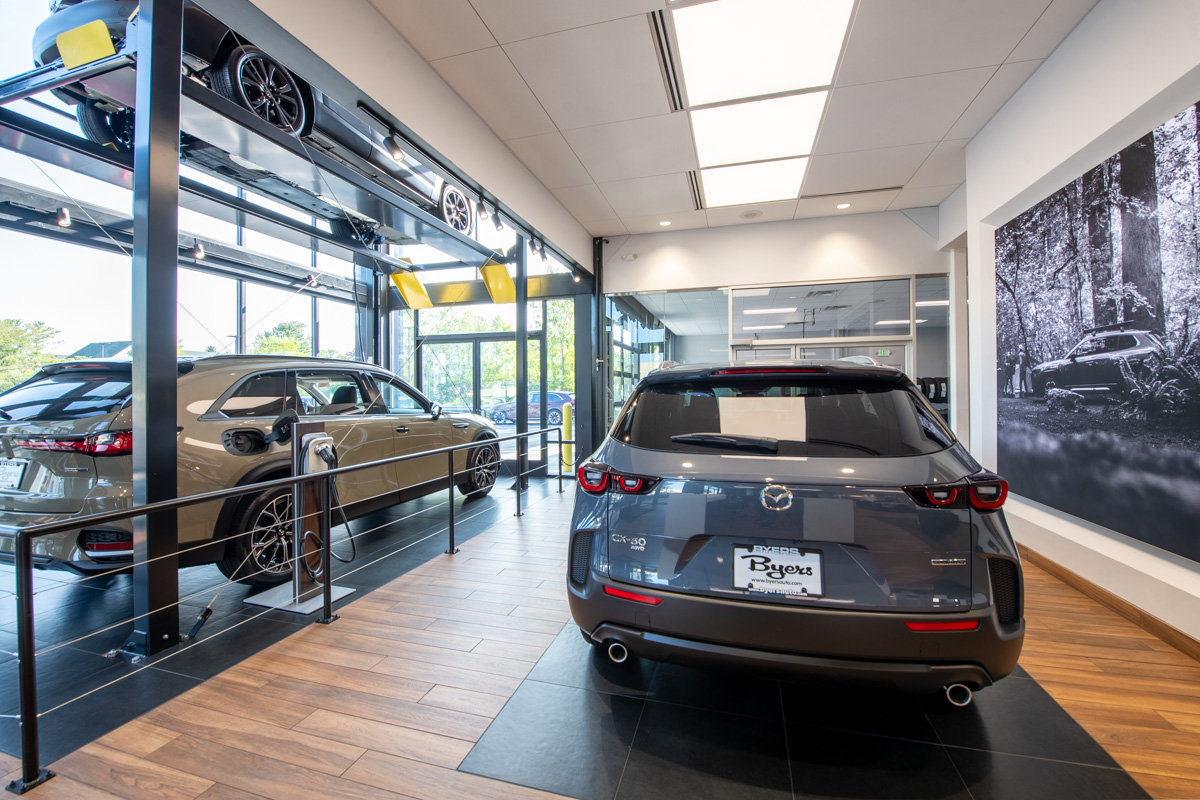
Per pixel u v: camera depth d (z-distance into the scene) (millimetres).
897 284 5895
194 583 3002
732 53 3111
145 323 1991
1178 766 1451
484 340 7438
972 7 2738
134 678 1955
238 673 1992
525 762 1496
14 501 2361
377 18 2746
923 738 1580
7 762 1518
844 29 2912
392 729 1653
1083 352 2799
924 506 1349
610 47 3064
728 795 1362
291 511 2967
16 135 2785
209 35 2637
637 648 1552
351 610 2584
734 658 1418
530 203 4723
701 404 1688
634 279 6668
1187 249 2131
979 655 1312
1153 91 2297
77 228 3965
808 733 1612
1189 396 2115
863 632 1329
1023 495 3402
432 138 3229
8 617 2473
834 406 1569
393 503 4012
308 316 6363
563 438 6945
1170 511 2217
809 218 6059
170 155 2041
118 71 2352
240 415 2885
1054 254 3074
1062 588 2881
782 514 1411
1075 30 2867
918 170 4727
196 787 1405
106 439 2262
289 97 3137
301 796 1371
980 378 3961
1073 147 2873
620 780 1421
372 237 5199
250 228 4527
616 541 1594
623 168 4680
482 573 3117
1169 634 2211
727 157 4457
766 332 6305
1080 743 1555
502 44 3025
